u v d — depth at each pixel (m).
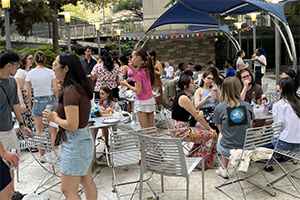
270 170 3.75
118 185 3.52
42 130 4.40
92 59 7.74
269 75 17.31
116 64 8.22
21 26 15.72
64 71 2.23
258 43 22.91
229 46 24.50
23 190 3.53
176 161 2.71
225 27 11.12
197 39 19.50
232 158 3.00
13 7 14.64
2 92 2.88
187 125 3.85
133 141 3.22
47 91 4.29
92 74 6.20
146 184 3.56
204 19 9.91
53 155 3.53
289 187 3.32
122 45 25.55
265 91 6.69
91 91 2.34
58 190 3.46
